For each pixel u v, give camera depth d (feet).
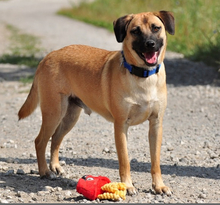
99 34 90.22
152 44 19.74
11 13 144.97
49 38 86.99
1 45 80.59
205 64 55.93
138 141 29.63
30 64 60.64
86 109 23.84
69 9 138.72
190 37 67.05
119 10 110.63
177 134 30.91
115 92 20.61
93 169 24.43
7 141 29.89
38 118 36.14
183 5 73.77
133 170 24.14
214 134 30.63
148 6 91.15
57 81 23.29
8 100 41.98
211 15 66.54
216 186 21.39
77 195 20.51
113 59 21.50
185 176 22.95
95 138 30.42
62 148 28.43
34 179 23.02
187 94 42.29
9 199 19.74
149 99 20.36
